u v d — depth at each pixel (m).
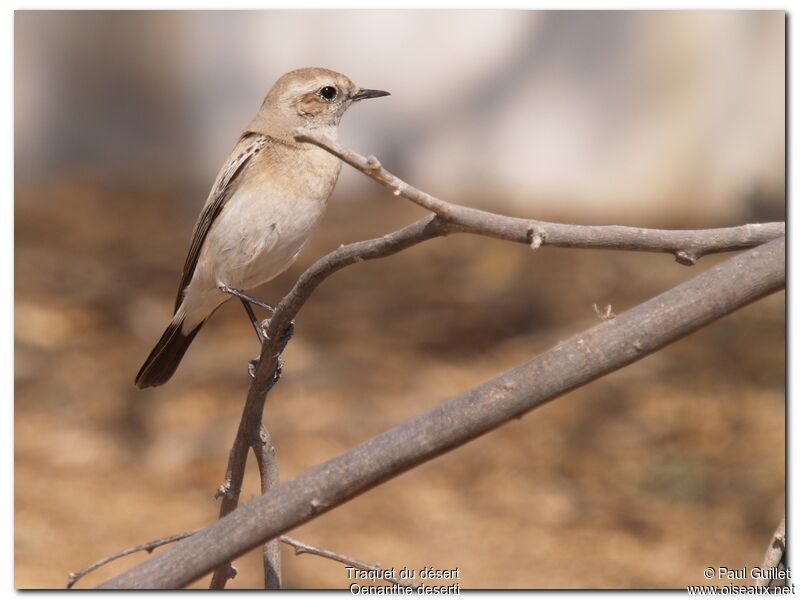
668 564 10.16
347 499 3.38
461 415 3.29
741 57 20.67
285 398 13.62
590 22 21.45
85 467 11.77
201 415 13.06
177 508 11.03
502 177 22.06
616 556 10.39
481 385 3.33
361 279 18.11
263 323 7.28
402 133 22.58
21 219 20.41
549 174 21.78
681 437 12.93
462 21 22.20
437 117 22.42
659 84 21.08
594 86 21.55
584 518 11.23
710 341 15.80
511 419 3.31
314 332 15.84
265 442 4.84
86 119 23.38
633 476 12.03
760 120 20.55
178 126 23.55
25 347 14.34
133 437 12.52
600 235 3.70
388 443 3.34
